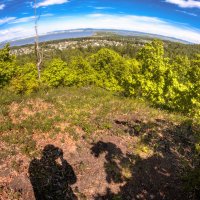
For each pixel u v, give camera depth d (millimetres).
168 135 9969
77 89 19562
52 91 17047
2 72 26078
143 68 19594
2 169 7172
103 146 8688
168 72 18281
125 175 7574
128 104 13227
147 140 9367
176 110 16672
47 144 8445
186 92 16516
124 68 39844
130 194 6977
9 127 9078
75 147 8484
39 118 10078
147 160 8273
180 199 6918
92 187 7059
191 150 9102
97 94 16125
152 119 11484
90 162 7902
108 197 6828
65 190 6832
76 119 10219
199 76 17031
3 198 6328
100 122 10188
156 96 18047
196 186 7031
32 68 34500
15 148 8039
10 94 13773
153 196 6973
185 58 19203
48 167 7453
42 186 6836
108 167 7785
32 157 7715
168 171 7871
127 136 9492
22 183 6816
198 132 10336
